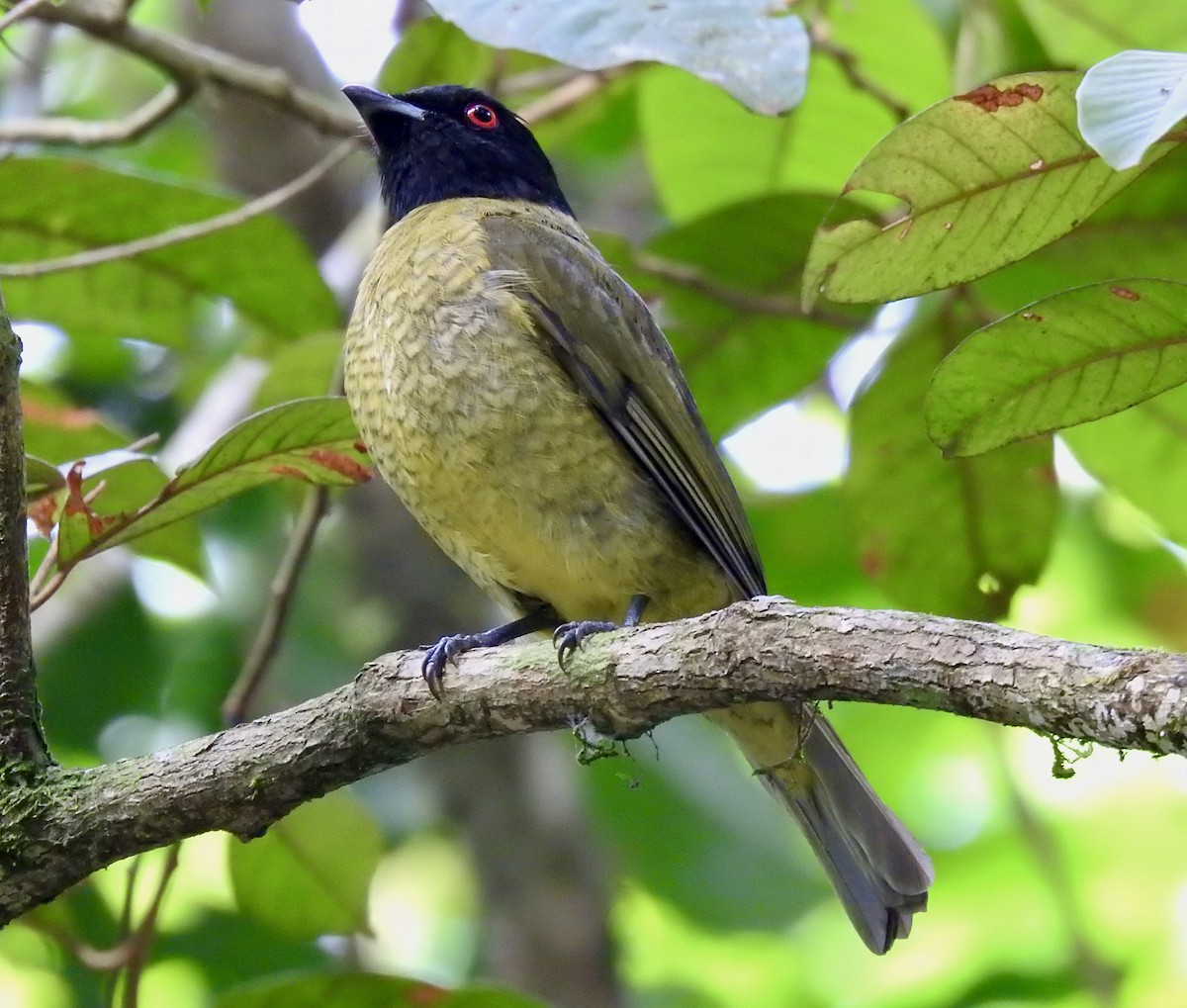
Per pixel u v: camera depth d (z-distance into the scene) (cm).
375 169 1249
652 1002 1512
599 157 1683
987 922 1592
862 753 1639
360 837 998
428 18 1134
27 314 1120
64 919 875
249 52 1540
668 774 1458
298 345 1091
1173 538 1024
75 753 1359
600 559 940
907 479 1030
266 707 1383
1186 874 1595
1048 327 691
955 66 1162
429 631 1345
